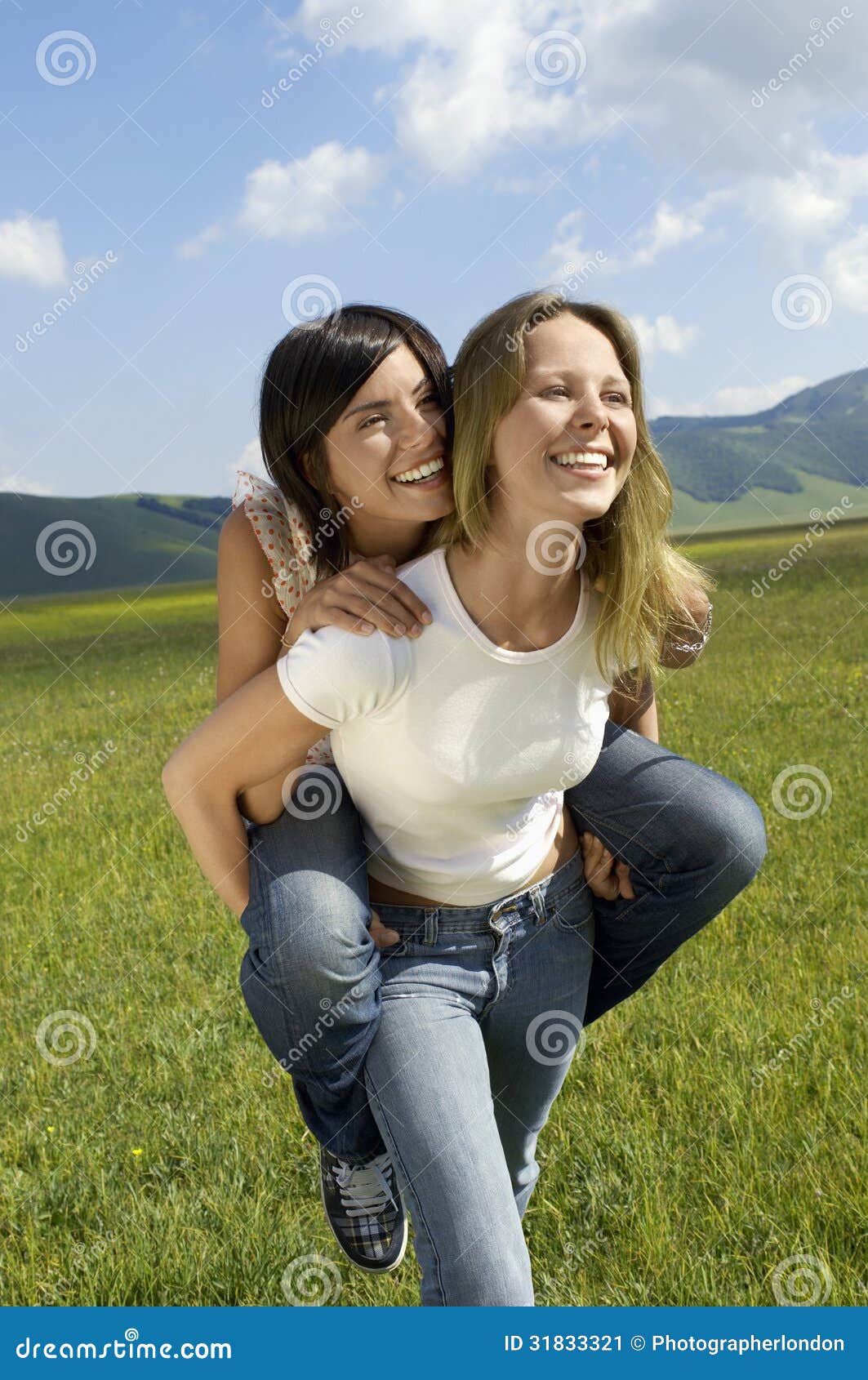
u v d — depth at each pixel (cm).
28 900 625
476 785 233
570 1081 374
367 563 235
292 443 257
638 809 266
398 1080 226
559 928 259
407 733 230
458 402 227
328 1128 252
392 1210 283
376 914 247
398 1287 293
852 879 535
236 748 230
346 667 220
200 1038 426
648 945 284
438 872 242
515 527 226
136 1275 300
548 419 218
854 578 2086
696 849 265
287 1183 340
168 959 511
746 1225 299
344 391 246
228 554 278
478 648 228
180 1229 316
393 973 241
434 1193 212
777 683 1034
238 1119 368
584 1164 334
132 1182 347
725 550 3738
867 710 904
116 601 4456
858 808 633
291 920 225
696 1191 316
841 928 482
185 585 5503
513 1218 215
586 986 268
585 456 221
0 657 2473
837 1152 320
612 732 284
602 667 247
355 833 249
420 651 227
